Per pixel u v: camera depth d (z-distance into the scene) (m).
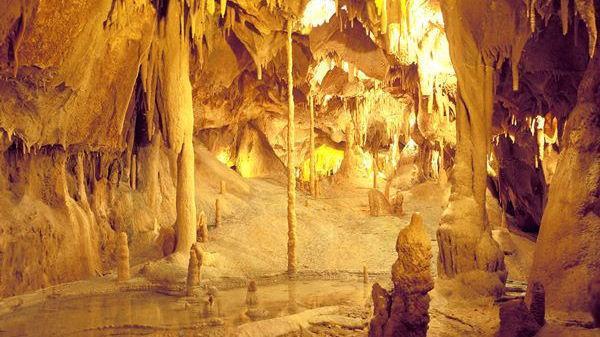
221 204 20.52
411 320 6.25
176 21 14.55
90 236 14.89
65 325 9.45
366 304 10.23
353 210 22.75
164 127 14.76
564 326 6.62
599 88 8.75
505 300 9.98
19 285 12.04
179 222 14.53
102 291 12.51
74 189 15.43
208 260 14.18
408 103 24.61
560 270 8.16
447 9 11.61
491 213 20.50
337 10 16.52
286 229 18.70
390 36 17.23
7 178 13.03
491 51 11.36
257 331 8.23
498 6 10.99
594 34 9.03
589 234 8.10
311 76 22.70
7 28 10.14
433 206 24.08
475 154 11.22
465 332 7.82
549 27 13.37
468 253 10.62
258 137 28.09
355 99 26.70
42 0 10.62
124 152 18.78
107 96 14.08
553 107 15.82
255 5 16.52
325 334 8.23
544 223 8.80
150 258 15.81
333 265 16.06
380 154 33.56
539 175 21.08
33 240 12.62
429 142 27.56
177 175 14.73
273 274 14.50
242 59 20.67
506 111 19.05
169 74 14.58
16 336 8.76
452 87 19.45
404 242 6.36
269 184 25.64
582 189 8.35
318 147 33.72
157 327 9.02
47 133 12.93
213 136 26.22
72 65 12.23
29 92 11.91
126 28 13.54
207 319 9.48
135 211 17.89
